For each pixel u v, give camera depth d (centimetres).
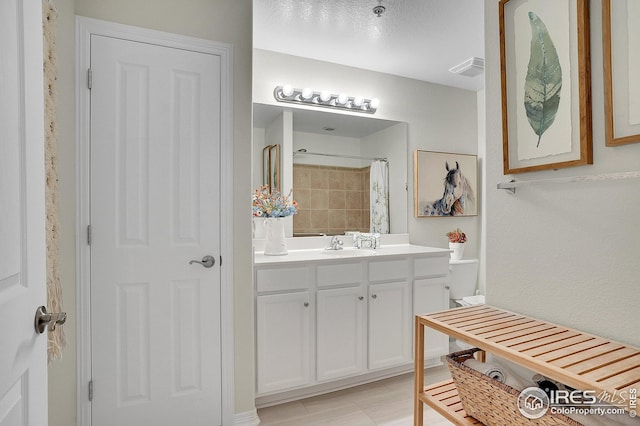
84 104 162
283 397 216
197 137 182
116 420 168
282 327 209
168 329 177
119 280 168
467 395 121
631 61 101
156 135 175
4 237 67
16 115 73
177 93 178
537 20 128
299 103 280
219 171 186
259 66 267
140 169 172
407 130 326
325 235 290
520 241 140
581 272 119
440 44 261
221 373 186
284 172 275
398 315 246
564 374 88
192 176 181
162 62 175
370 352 235
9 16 70
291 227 278
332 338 223
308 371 216
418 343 137
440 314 140
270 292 208
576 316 121
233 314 188
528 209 136
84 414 162
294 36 249
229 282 187
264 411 206
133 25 170
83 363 162
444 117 345
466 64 287
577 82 116
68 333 157
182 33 179
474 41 258
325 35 248
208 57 184
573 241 121
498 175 148
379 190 312
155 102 174
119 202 169
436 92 341
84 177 162
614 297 110
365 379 241
